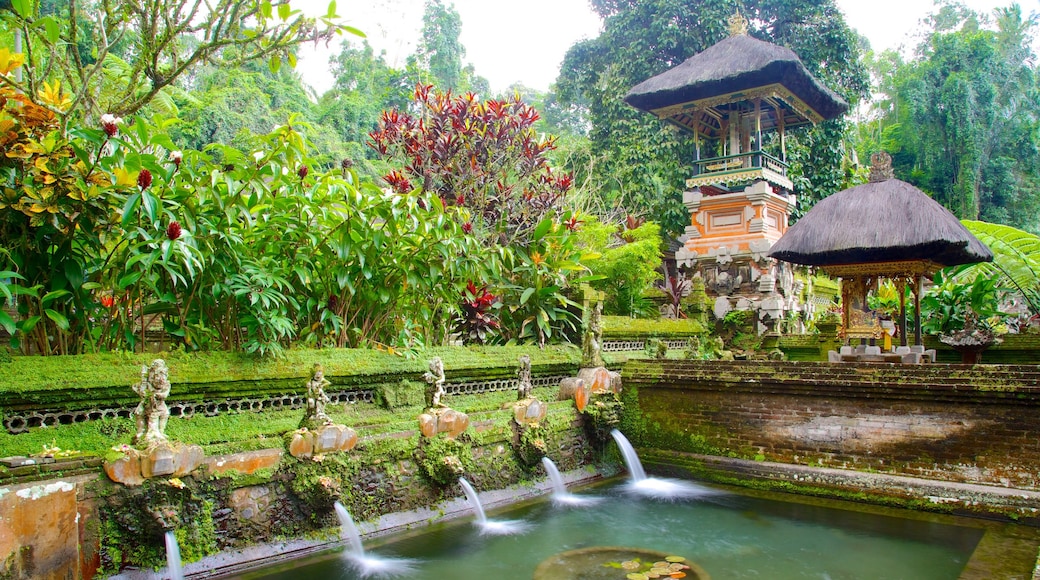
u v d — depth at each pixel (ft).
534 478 27.30
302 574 18.08
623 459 32.22
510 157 41.55
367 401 24.67
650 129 72.95
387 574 18.48
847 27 72.49
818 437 28.68
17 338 17.56
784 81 47.24
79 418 17.74
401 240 25.30
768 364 30.01
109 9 21.75
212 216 20.29
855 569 19.81
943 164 104.94
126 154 18.86
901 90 108.17
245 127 69.15
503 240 36.52
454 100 41.57
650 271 48.42
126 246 18.75
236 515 18.11
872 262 36.37
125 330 19.77
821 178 71.26
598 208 68.33
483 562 19.83
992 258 37.55
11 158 16.21
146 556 16.26
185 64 21.80
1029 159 105.91
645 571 19.42
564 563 19.97
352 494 20.74
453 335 34.32
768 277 47.85
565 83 81.61
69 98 21.66
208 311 21.66
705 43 71.20
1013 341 41.39
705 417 31.45
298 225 22.30
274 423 20.88
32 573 13.76
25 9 18.67
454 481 23.81
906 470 26.66
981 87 103.45
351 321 26.27
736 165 50.85
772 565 20.10
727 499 27.63
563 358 33.04
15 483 14.10
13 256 16.98
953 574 19.38
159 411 16.80
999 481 24.84
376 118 94.17
